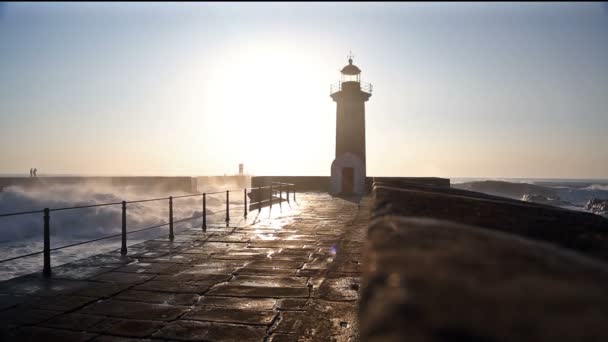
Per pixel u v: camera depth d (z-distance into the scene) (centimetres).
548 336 53
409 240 99
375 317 66
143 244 773
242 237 853
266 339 333
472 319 59
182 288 481
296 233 904
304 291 465
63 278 527
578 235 161
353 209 1459
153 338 337
